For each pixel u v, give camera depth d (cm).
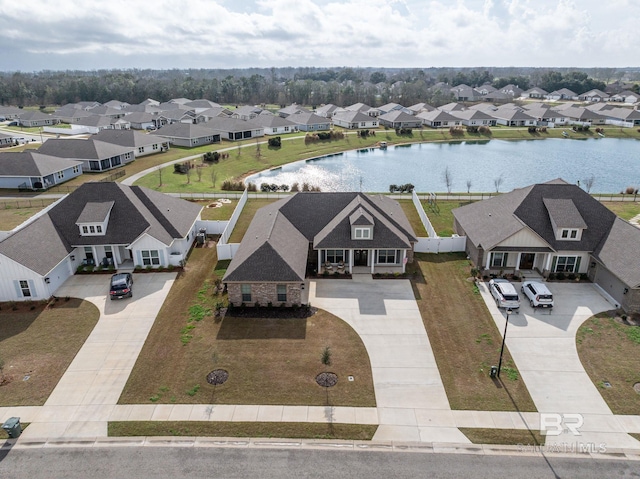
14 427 2128
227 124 10319
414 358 2712
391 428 2205
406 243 3644
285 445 2100
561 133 12100
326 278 3659
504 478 1930
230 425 2212
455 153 9906
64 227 3766
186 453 2056
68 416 2275
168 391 2441
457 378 2552
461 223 4266
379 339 2886
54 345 2822
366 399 2389
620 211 5372
